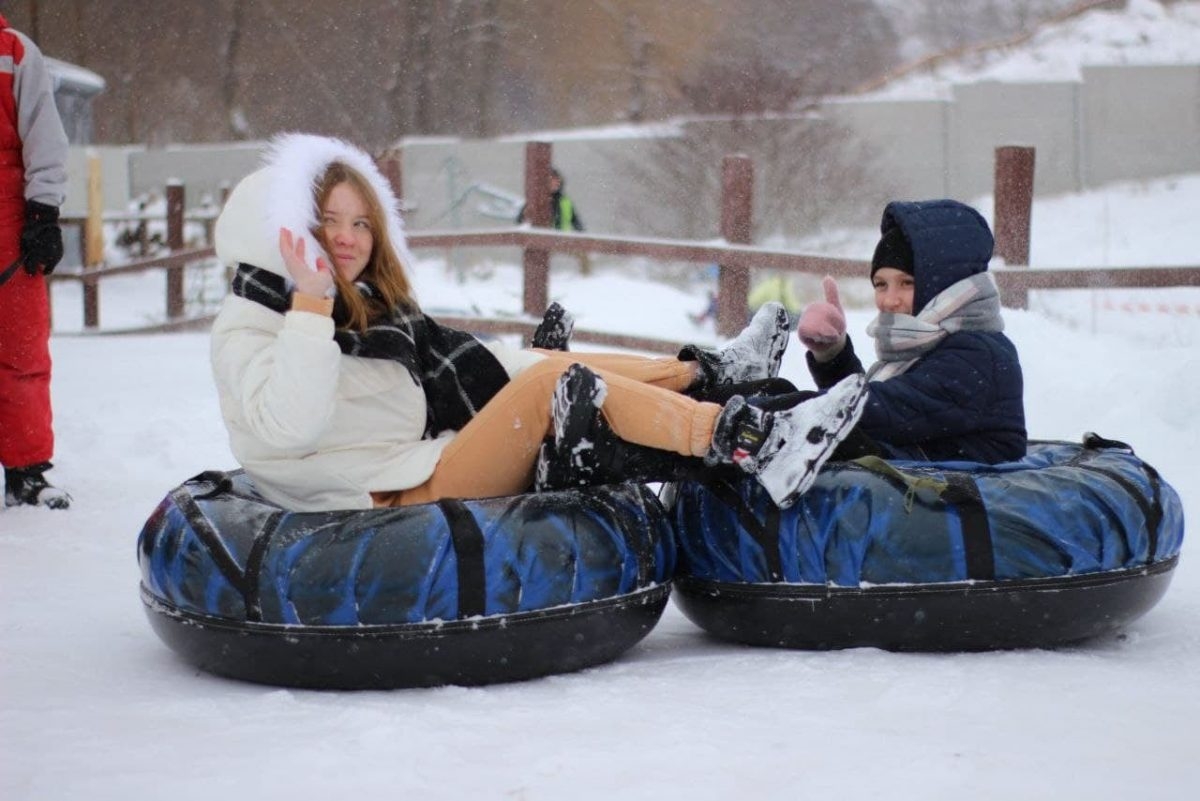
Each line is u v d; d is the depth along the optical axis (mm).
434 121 36531
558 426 3830
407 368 4129
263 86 37500
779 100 24328
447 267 23500
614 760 2998
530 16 36594
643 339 10875
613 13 36156
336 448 4098
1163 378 7469
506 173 25609
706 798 2773
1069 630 3904
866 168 23281
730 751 3049
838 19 35812
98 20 37719
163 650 4133
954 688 3518
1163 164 24078
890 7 36438
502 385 4414
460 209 25531
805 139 23000
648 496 3973
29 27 37125
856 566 3824
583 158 24203
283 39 37438
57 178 6203
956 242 4426
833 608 3863
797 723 3246
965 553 3799
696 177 23000
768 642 3996
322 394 3826
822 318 4711
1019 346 8188
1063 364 8008
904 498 3844
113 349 14117
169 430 8359
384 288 4242
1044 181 24188
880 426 4285
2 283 6180
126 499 6582
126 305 22109
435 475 4039
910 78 30500
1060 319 12852
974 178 24234
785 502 3855
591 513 3758
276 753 3084
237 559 3678
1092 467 4148
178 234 17844
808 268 10008
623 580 3744
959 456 4344
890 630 3865
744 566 3934
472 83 36594
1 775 2965
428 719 3314
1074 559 3832
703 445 3861
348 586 3561
